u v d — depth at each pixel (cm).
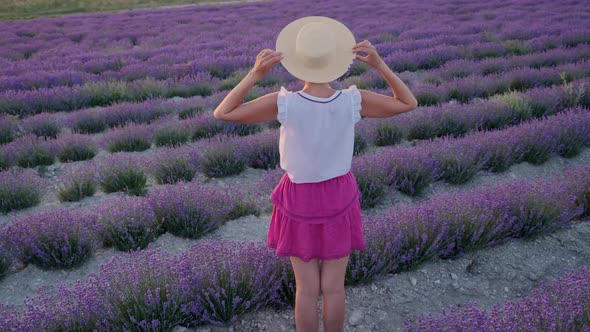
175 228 443
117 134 712
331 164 235
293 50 230
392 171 514
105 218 423
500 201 415
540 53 1207
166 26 2264
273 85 1088
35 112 940
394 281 360
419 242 372
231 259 339
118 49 1702
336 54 230
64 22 2506
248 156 622
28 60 1479
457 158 542
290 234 244
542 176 570
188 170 586
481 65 1109
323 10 2547
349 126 233
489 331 252
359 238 252
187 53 1471
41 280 377
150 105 879
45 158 655
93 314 290
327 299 251
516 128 629
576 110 710
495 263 380
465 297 343
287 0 3294
